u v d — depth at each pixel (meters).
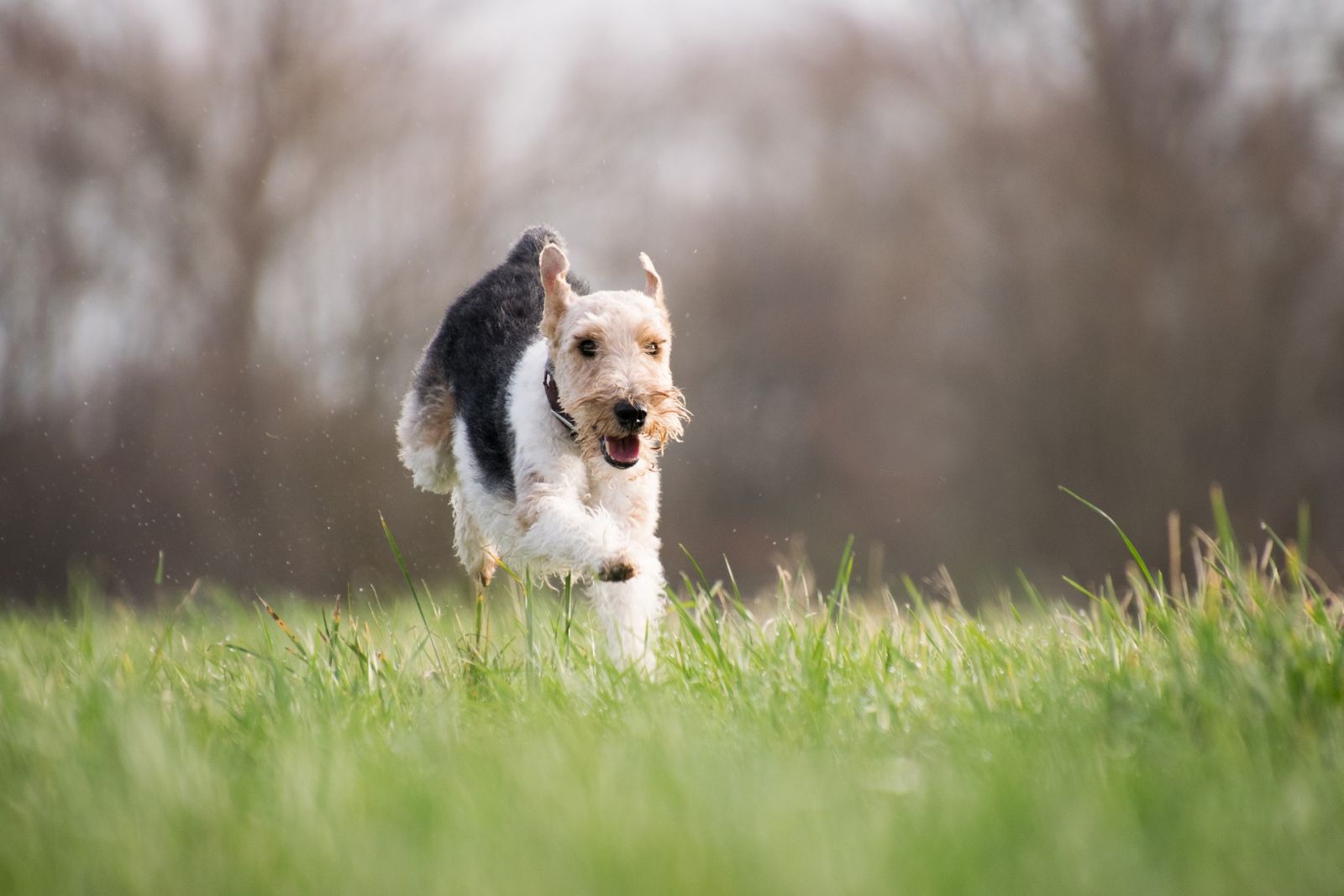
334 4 24.48
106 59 23.41
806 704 3.34
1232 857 2.28
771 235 34.19
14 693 3.45
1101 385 27.84
